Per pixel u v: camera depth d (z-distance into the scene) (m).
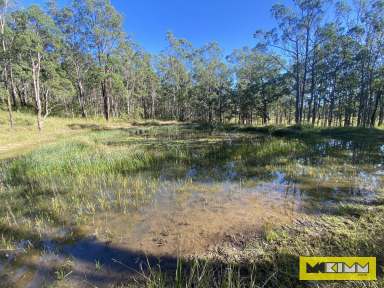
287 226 3.40
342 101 28.41
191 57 40.00
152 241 3.21
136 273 2.58
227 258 2.75
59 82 20.95
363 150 9.13
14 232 3.57
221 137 15.20
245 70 32.22
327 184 5.21
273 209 4.04
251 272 2.45
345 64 22.86
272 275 2.34
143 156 8.44
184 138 14.88
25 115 20.83
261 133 17.80
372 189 4.74
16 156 9.74
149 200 4.74
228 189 5.24
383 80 20.48
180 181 5.96
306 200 4.36
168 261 2.76
